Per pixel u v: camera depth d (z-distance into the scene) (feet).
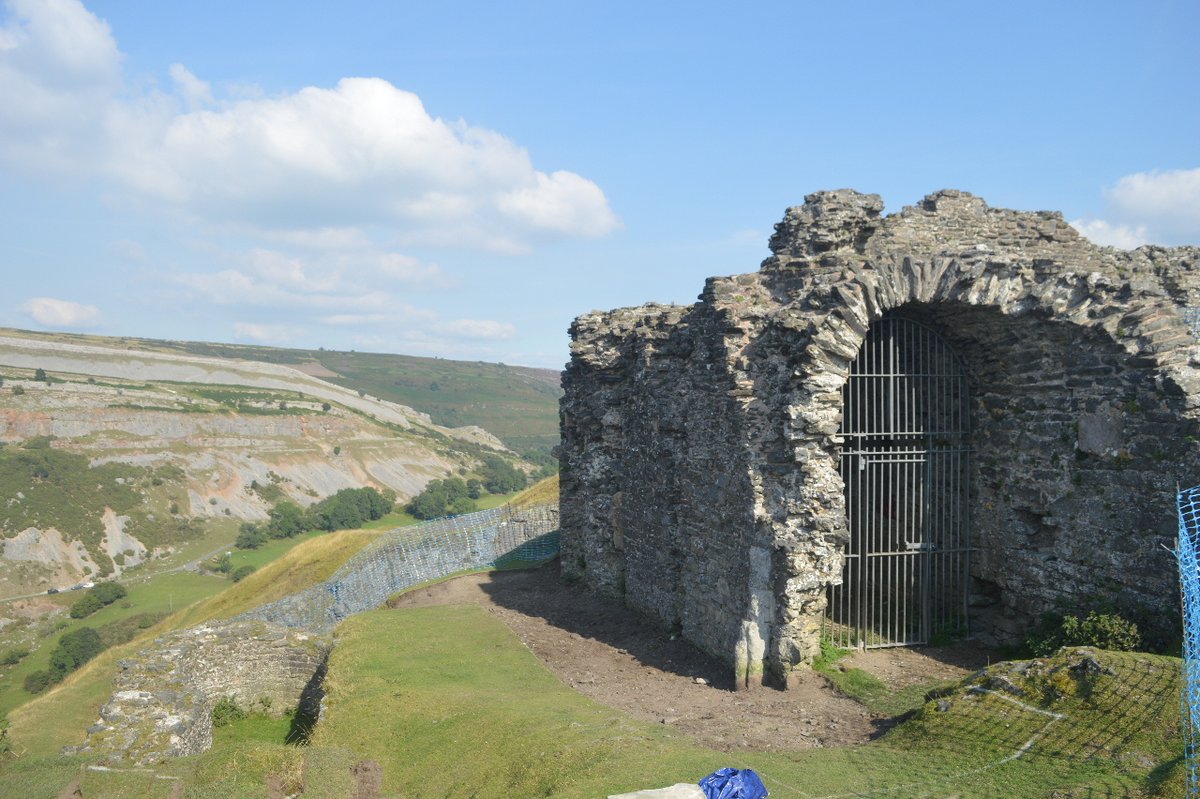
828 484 48.19
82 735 67.77
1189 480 40.09
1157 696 30.55
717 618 55.77
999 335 51.01
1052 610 47.85
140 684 61.00
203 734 58.85
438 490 336.08
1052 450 48.44
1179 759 26.89
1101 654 33.76
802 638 48.44
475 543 107.86
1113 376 44.42
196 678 69.82
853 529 56.18
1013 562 51.31
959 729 33.94
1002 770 29.68
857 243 53.47
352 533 127.44
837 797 29.58
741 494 51.90
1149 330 42.75
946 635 54.03
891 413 52.70
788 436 48.21
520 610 78.28
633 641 64.54
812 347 47.19
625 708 46.70
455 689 52.70
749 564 50.72
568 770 36.09
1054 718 32.04
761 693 47.91
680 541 62.59
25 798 39.01
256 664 72.64
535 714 45.24
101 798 39.32
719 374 54.08
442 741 44.65
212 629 73.20
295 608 95.14
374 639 67.05
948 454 54.85
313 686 69.62
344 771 42.78
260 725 69.05
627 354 77.92
